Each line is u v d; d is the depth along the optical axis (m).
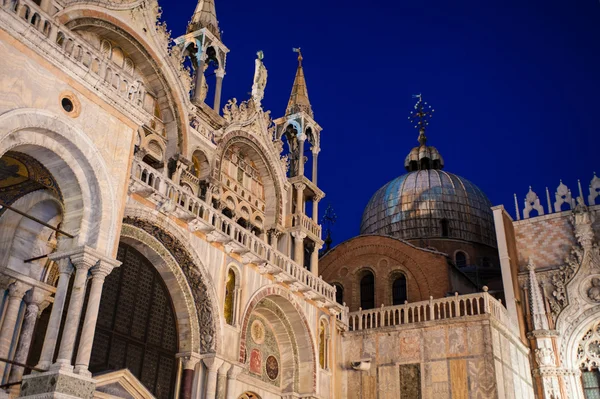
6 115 13.63
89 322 14.80
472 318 28.36
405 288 39.25
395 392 28.91
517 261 35.59
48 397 13.55
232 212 28.69
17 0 14.58
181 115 25.45
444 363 28.25
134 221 19.77
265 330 27.06
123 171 16.56
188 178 25.84
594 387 31.73
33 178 16.08
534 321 33.19
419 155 60.91
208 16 29.77
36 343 17.50
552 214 35.91
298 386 26.97
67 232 15.45
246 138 29.66
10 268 16.45
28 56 14.49
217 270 22.34
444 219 53.41
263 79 31.81
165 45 25.22
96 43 23.39
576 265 33.75
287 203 31.89
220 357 21.47
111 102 16.50
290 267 26.97
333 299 29.94
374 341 30.55
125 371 18.75
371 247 40.78
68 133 15.15
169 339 21.70
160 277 21.81
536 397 31.83
